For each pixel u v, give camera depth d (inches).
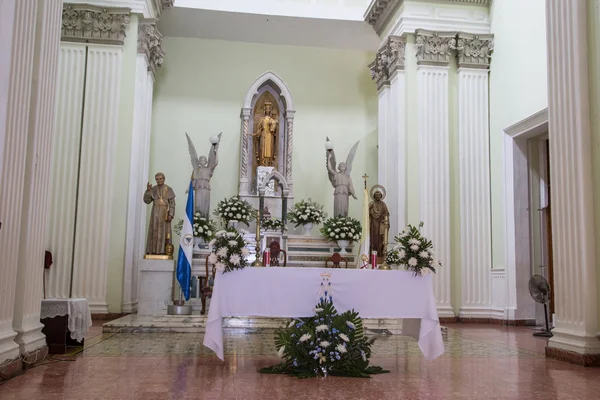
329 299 243.4
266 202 595.5
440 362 263.3
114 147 471.5
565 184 272.2
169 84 634.2
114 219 467.2
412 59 528.4
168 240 447.8
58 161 462.6
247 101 623.5
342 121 656.4
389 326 394.6
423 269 251.4
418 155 515.5
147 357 265.1
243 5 591.2
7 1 208.2
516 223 483.8
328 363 223.0
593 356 251.9
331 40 649.0
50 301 269.6
